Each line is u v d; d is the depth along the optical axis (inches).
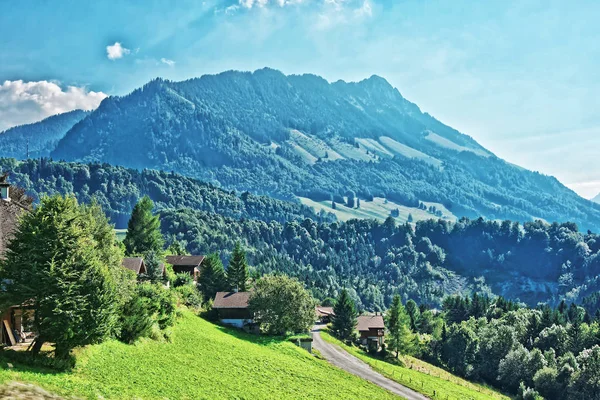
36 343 1594.5
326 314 6230.3
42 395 1318.9
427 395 3221.0
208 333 3147.1
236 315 4160.9
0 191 2166.6
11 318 1786.4
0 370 1369.3
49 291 1529.3
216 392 1934.1
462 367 5482.3
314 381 2684.5
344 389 2694.4
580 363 4938.5
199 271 5265.8
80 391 1460.4
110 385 1624.0
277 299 4025.6
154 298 2797.7
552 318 6230.3
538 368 5078.7
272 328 4035.4
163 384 1824.6
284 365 2861.7
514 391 5128.0
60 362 1595.7
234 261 5162.4
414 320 7249.0
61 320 1519.4
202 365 2283.5
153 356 2154.3
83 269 1604.3
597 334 5585.6
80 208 2385.6
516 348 5423.2
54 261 1553.9
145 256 3978.8
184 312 3649.1
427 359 5767.7
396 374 3794.3
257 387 2213.3
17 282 1524.4
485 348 5580.7
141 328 2233.0
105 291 1621.6
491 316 7367.1
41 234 1566.2
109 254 2314.2
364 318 5629.9
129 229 4576.8
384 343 5398.6
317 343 4493.1
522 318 6491.1
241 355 2763.3
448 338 5836.6
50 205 1626.5
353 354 4279.0
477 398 3828.7
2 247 1793.8
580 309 7504.9
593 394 4507.9
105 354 1916.8
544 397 4815.5
